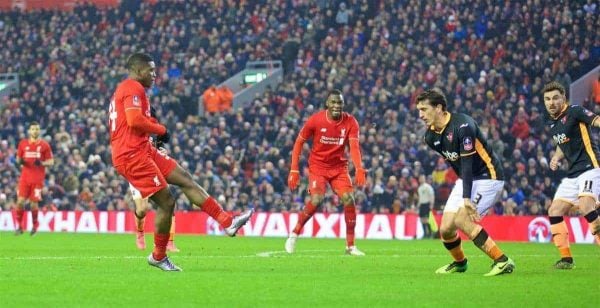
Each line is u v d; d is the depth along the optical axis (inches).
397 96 1843.0
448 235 621.0
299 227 928.3
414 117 1769.2
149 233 1569.9
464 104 1781.5
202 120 1959.9
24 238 1310.3
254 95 2113.7
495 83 1804.9
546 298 463.2
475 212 595.5
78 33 2389.3
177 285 515.5
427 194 1462.8
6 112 2145.7
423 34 1989.4
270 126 1836.9
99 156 1806.1
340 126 911.0
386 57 1957.4
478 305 433.7
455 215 612.1
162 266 624.1
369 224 1502.2
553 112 723.4
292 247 928.9
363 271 641.0
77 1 2615.7
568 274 618.2
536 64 1844.2
